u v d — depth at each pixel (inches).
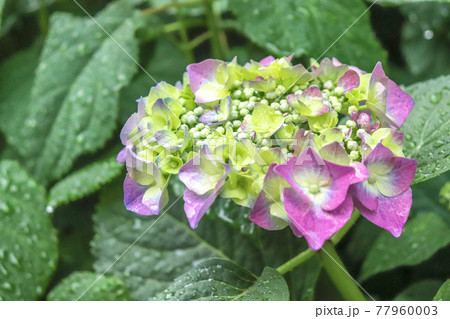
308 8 23.7
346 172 17.6
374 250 23.0
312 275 22.1
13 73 27.8
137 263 23.2
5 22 28.1
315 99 18.7
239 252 23.0
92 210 25.4
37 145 24.1
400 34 27.2
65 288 22.6
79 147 23.8
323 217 17.6
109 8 25.5
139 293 22.8
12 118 26.5
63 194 23.4
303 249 22.5
